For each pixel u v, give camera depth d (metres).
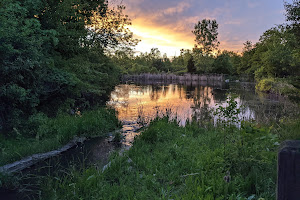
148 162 4.75
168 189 3.39
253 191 3.39
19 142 6.27
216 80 50.84
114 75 17.47
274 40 24.52
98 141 7.27
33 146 6.03
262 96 19.64
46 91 8.17
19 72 6.66
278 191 0.75
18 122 6.73
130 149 5.58
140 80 51.28
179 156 5.00
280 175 0.74
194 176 3.91
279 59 21.47
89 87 10.48
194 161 4.52
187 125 8.08
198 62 66.94
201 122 9.04
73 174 4.21
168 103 15.70
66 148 6.49
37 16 9.22
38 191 3.96
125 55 16.06
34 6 8.10
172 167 4.42
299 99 13.02
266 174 3.69
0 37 5.70
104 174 4.21
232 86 33.94
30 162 5.35
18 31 6.46
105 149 6.48
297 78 17.22
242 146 4.11
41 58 7.54
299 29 16.36
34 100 7.33
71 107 10.64
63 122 7.75
